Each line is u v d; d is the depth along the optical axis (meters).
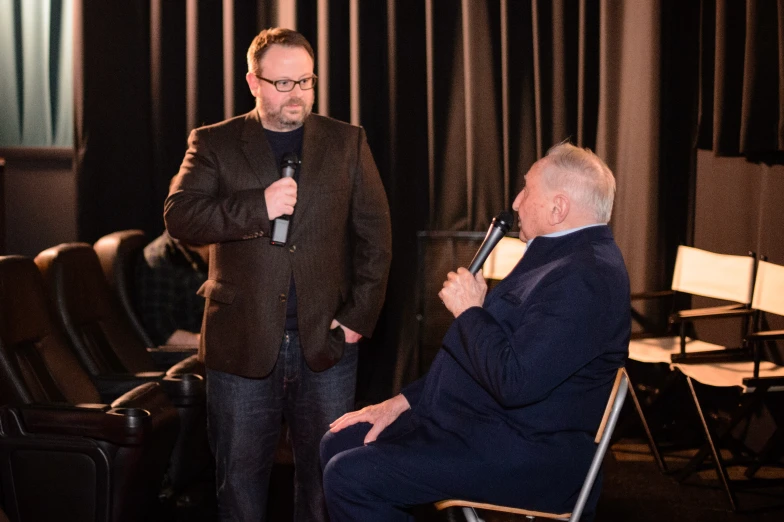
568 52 4.17
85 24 4.33
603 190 1.98
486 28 4.25
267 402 2.31
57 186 4.65
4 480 2.48
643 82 3.99
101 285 3.25
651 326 4.08
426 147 4.38
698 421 4.05
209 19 4.37
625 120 4.06
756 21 3.50
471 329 1.89
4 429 2.46
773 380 3.21
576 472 1.90
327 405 2.35
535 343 1.80
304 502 2.42
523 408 1.89
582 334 1.82
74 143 4.41
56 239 4.66
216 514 3.09
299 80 2.21
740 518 3.14
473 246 4.31
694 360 3.51
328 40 4.32
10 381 2.52
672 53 4.07
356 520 1.93
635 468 3.66
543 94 4.21
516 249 4.09
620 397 1.90
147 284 3.51
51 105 4.68
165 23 4.37
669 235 4.17
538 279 1.91
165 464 2.74
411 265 4.40
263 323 2.23
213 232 2.16
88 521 2.47
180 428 3.00
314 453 2.39
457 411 1.96
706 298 4.05
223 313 2.27
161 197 4.43
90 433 2.43
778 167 3.66
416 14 4.32
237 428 2.29
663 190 4.05
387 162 4.37
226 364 2.26
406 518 1.98
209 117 4.41
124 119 4.41
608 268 1.89
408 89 4.32
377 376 4.48
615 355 1.92
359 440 2.17
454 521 3.04
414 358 4.44
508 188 4.32
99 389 2.95
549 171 1.99
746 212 3.86
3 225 3.97
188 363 3.13
